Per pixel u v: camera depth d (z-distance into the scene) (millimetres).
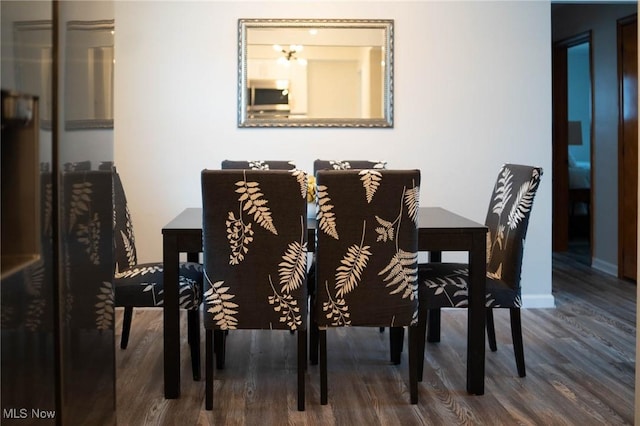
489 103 4328
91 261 1383
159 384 2916
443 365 3197
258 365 3207
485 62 4309
